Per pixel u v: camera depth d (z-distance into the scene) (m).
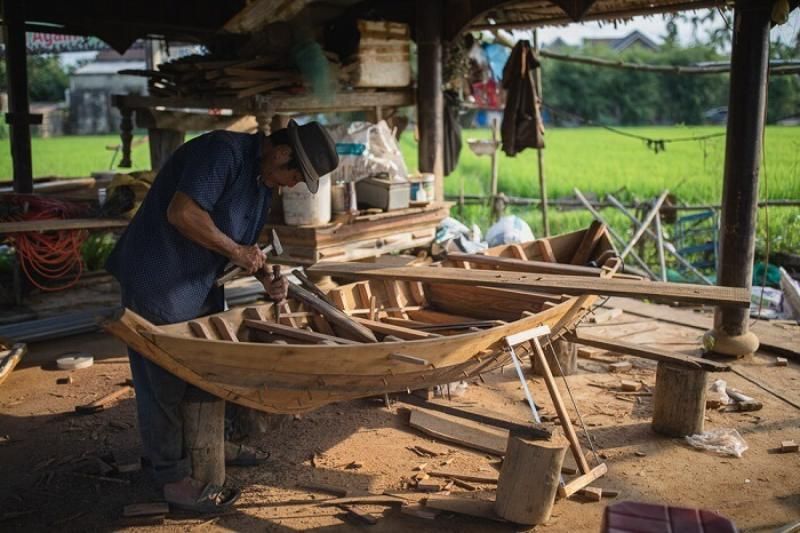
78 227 7.03
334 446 4.93
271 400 3.98
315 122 4.00
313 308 4.74
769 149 20.42
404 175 7.44
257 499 4.26
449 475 4.50
